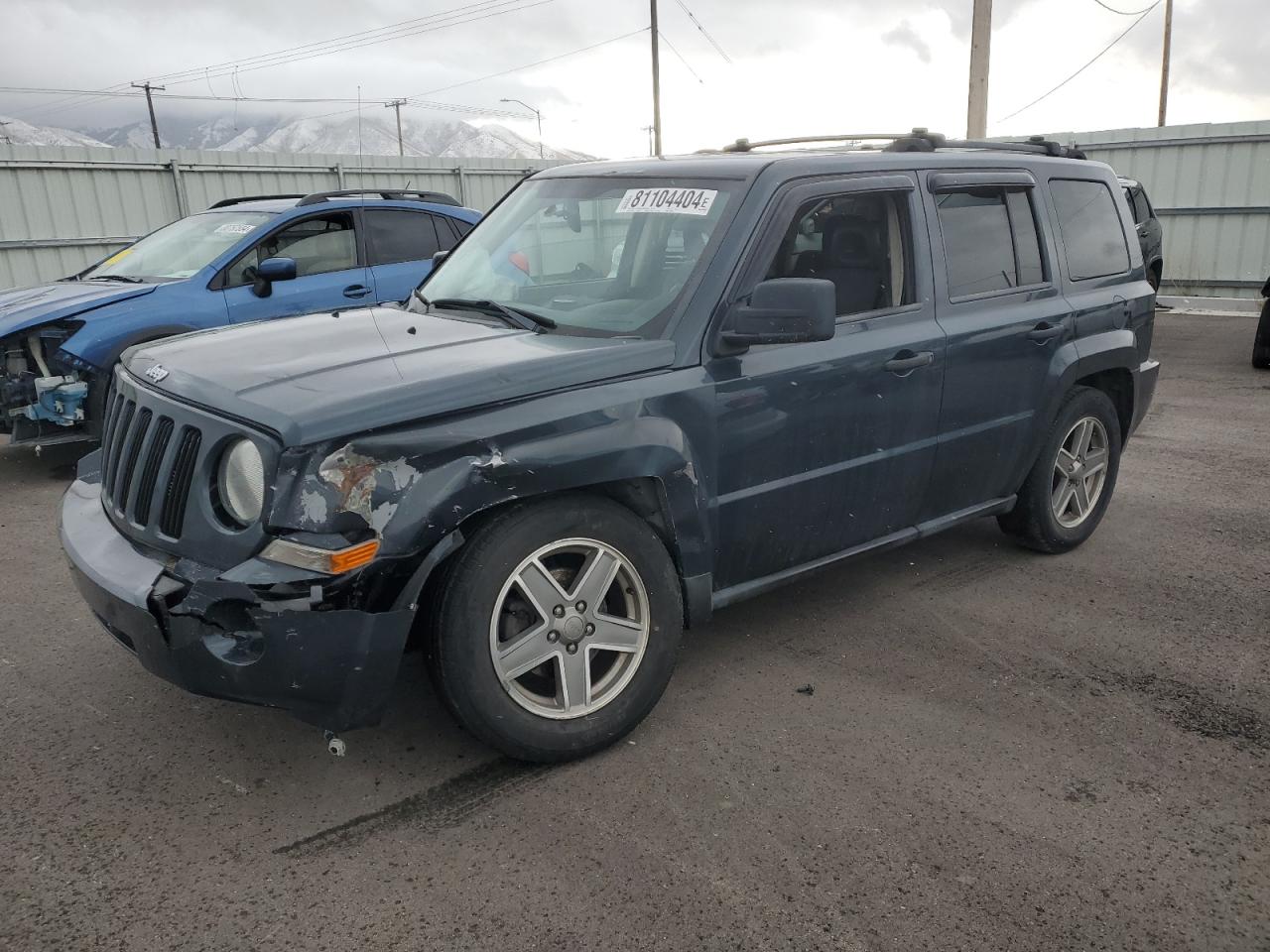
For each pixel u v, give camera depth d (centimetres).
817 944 242
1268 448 752
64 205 1428
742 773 316
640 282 354
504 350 319
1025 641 418
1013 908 256
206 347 343
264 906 254
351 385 283
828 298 314
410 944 241
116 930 245
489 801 300
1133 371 523
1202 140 1706
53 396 623
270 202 811
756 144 467
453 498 275
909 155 414
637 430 312
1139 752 332
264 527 265
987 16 1454
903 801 301
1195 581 486
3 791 304
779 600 459
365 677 273
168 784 308
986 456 445
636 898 257
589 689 320
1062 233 480
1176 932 249
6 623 429
